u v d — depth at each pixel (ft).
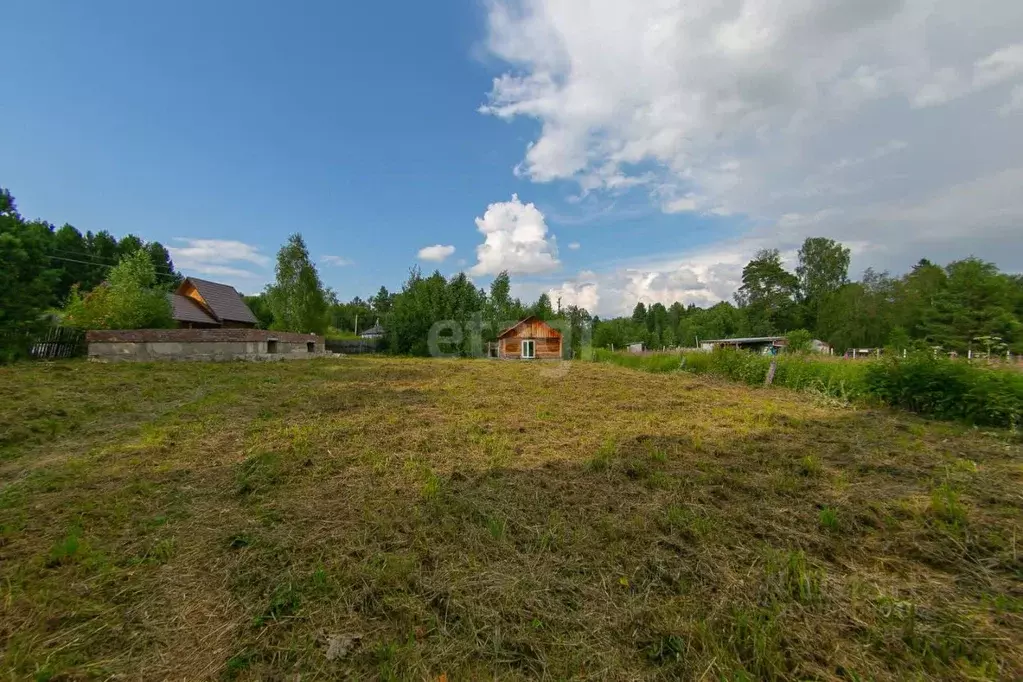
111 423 20.58
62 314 60.13
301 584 7.87
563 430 20.03
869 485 12.81
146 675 5.93
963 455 15.93
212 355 56.54
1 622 6.88
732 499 11.82
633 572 8.34
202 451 16.22
